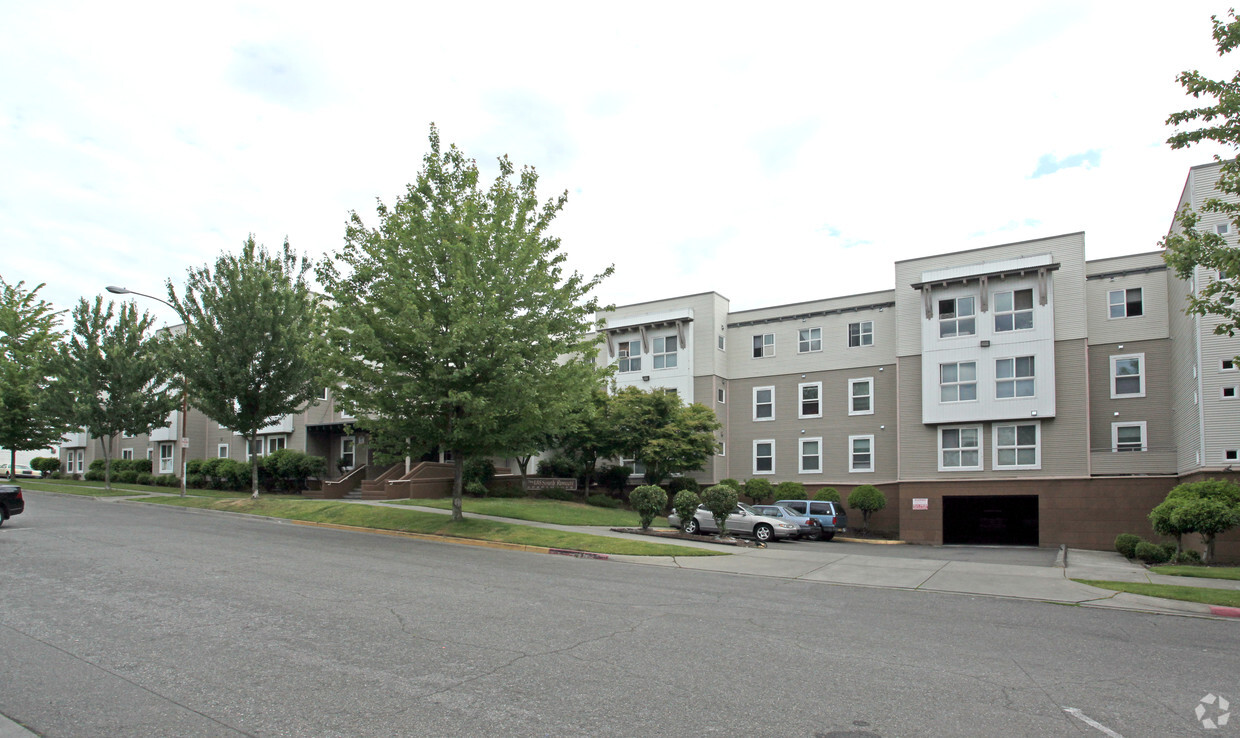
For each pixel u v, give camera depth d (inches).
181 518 928.3
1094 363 1173.1
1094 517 1085.1
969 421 1187.9
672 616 410.0
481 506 1089.4
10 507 784.9
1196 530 773.9
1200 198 919.0
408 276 803.4
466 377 787.4
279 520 986.7
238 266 1147.9
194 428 1819.6
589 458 1379.2
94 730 225.8
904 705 261.3
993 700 270.1
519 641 339.0
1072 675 308.2
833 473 1379.2
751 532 1005.2
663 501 917.8
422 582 491.5
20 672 280.7
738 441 1485.0
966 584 595.5
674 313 1492.4
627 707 251.6
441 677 280.7
